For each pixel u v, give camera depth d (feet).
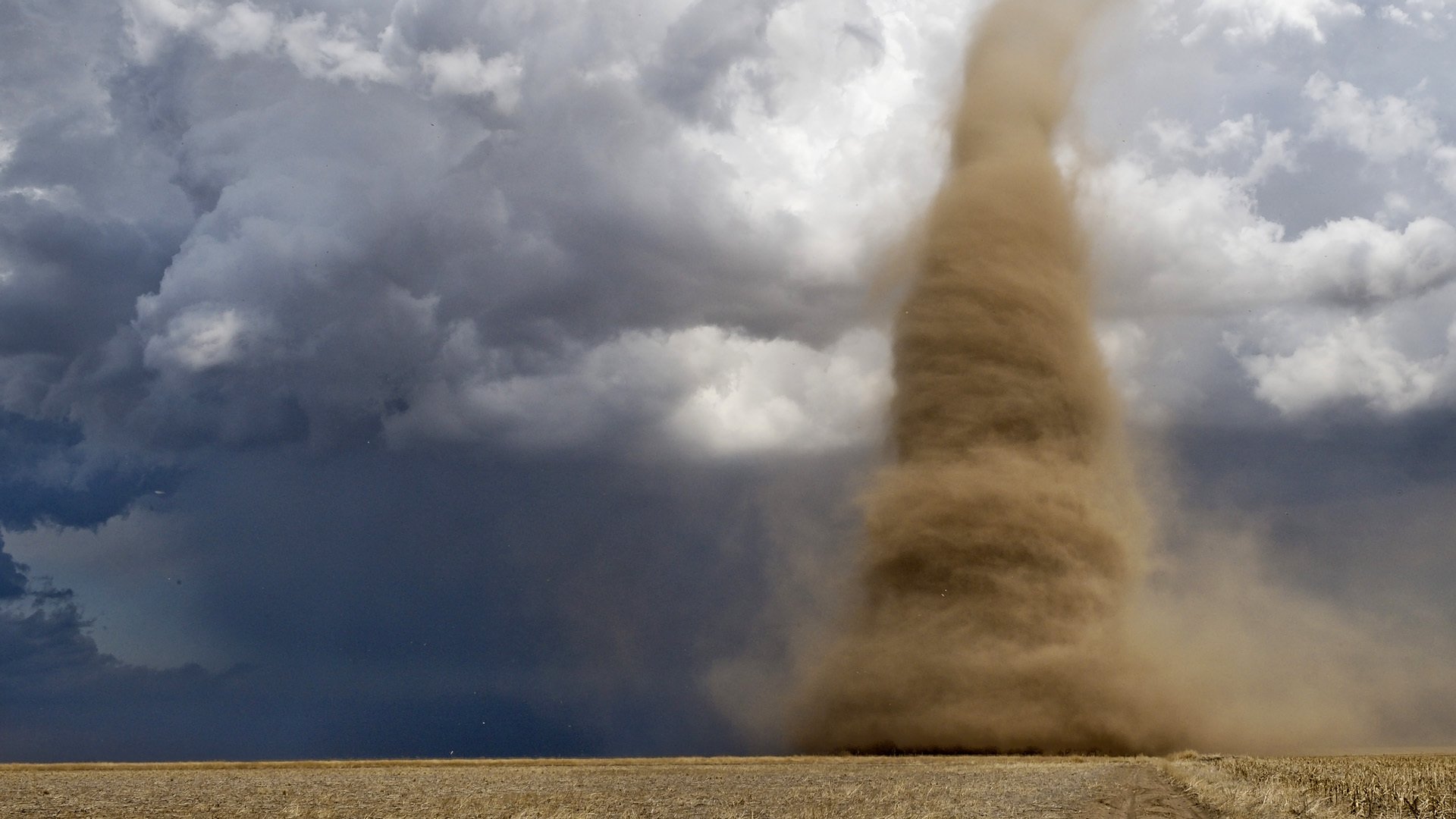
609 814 98.99
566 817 96.27
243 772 176.24
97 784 143.95
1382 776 133.90
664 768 182.70
